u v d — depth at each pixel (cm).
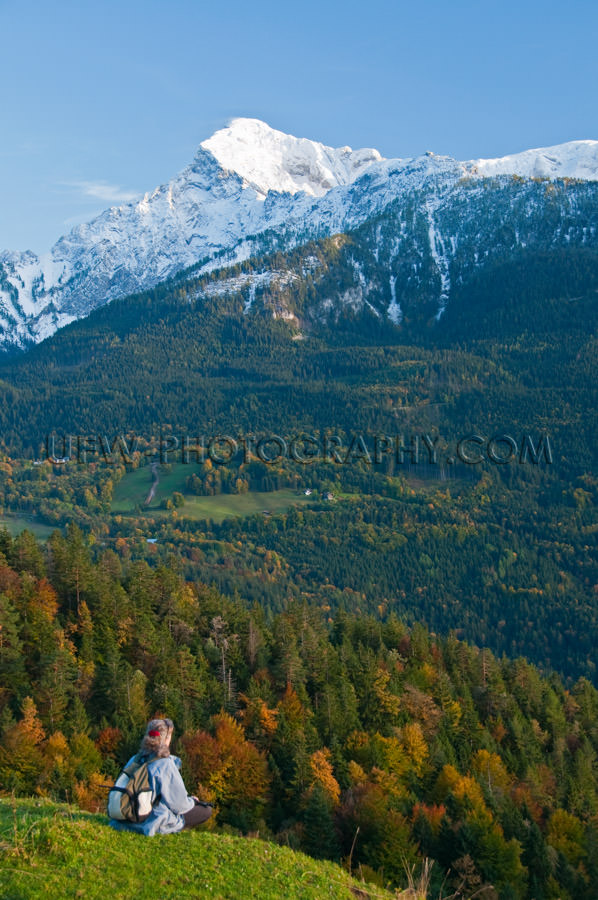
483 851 5225
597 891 6072
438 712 8388
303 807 6012
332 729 7512
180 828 1914
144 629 8131
